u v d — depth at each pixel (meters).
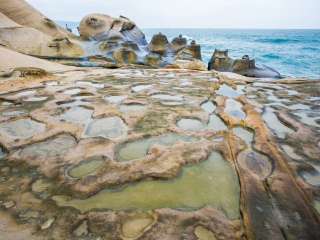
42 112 2.62
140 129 2.17
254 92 3.91
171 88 4.02
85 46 12.62
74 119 2.44
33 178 1.40
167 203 1.22
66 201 1.21
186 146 1.83
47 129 2.13
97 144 1.86
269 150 1.76
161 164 1.56
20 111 2.69
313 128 2.23
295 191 1.28
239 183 1.40
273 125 2.37
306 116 2.65
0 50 6.18
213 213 1.15
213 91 3.85
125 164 1.56
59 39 11.02
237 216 1.14
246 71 10.35
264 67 11.13
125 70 6.55
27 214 1.11
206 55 21.48
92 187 1.32
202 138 1.99
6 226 1.02
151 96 3.43
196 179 1.44
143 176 1.43
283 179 1.40
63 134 2.06
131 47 12.96
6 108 2.79
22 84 4.13
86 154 1.70
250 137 2.07
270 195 1.26
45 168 1.51
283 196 1.24
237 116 2.68
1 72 4.44
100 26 16.94
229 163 1.62
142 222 1.09
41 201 1.20
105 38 16.61
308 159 1.66
